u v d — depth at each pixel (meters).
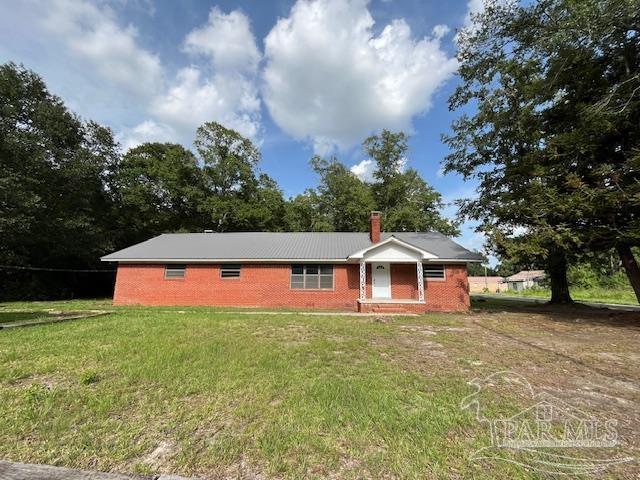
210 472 2.62
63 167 22.92
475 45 16.17
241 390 4.36
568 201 11.84
